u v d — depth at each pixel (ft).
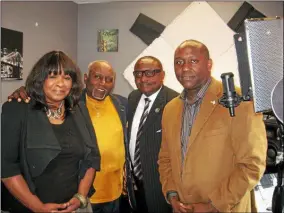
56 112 4.06
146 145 5.50
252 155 3.82
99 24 9.77
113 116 5.70
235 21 9.11
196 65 4.22
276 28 2.76
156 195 5.52
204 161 4.09
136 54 9.59
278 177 3.76
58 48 8.82
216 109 4.16
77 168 4.17
